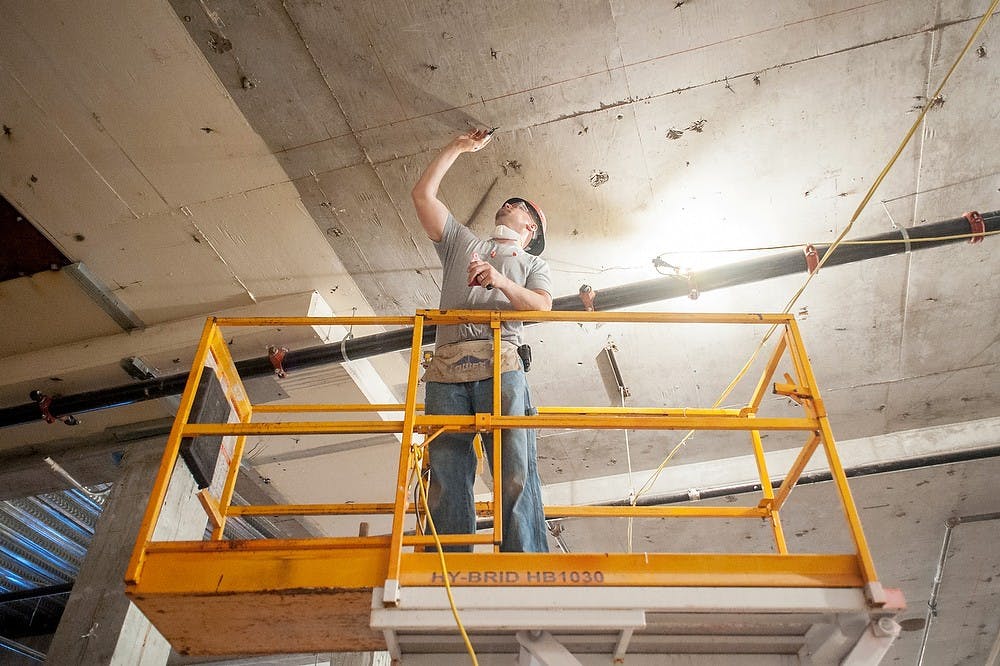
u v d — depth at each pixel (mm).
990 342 6250
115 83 4672
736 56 4598
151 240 5523
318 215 5391
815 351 6379
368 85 4703
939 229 4973
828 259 5082
